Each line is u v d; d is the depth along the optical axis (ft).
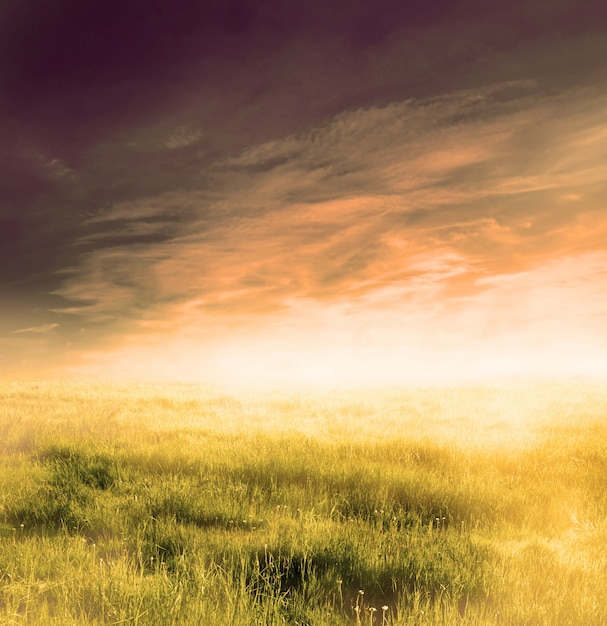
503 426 46.37
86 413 50.88
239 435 39.32
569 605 13.64
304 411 58.13
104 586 14.06
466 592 14.52
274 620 12.87
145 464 30.14
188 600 13.50
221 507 22.13
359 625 12.57
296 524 20.29
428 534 19.61
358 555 17.02
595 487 27.48
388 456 33.32
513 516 22.98
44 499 23.08
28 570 15.31
